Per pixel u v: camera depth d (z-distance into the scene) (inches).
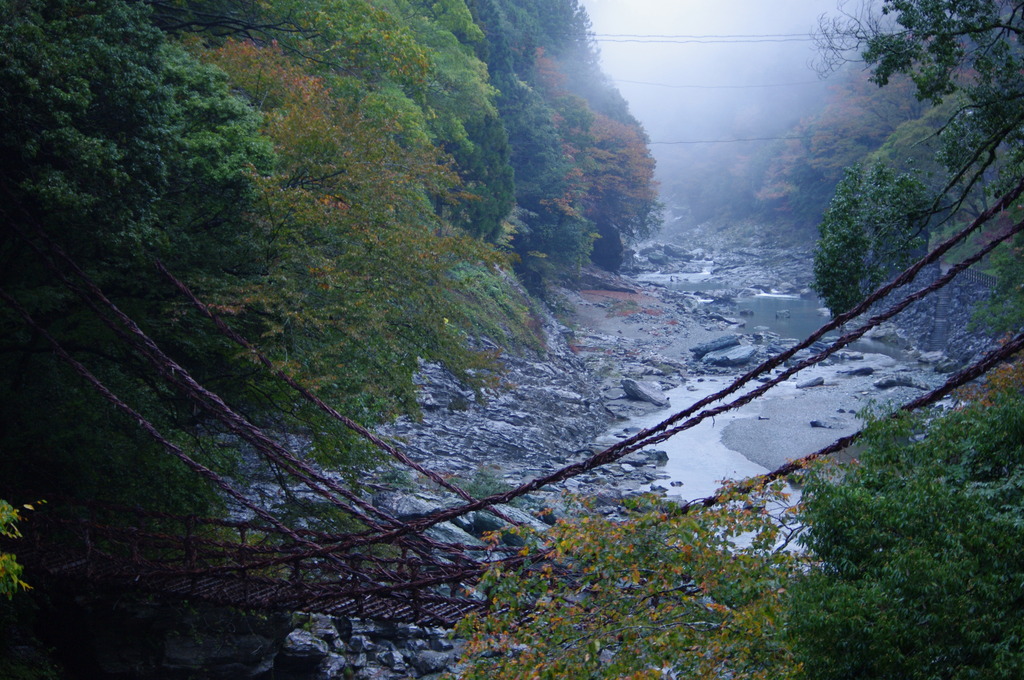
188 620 711.1
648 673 342.0
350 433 778.2
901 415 402.3
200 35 932.6
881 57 850.1
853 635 304.2
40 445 672.4
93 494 700.0
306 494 938.1
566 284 3189.0
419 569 704.4
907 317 2669.8
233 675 727.1
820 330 488.7
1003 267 1437.0
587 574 399.9
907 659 298.8
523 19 3526.1
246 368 745.0
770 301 3587.6
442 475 1173.7
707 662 352.2
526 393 1647.4
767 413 1793.8
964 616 302.0
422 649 824.3
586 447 1539.1
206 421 844.6
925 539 329.1
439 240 791.1
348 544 598.9
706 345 2421.3
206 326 720.3
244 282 714.2
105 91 588.4
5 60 540.1
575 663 367.6
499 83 2783.0
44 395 662.5
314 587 612.1
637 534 400.8
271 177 703.7
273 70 842.8
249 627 729.0
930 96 825.5
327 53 930.7
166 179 633.0
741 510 403.5
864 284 879.7
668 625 370.0
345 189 786.8
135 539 639.8
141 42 630.5
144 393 740.0
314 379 663.8
